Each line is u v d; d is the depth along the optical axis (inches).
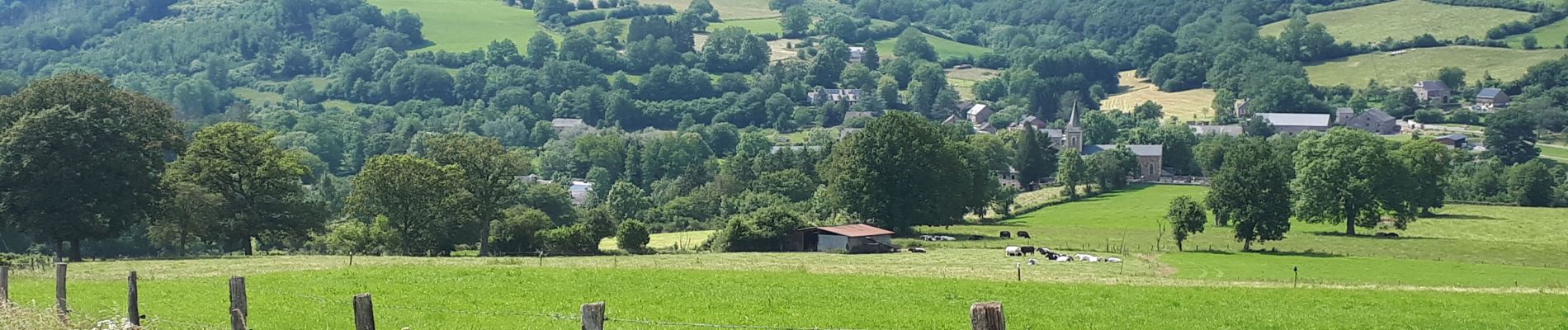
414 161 4119.1
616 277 2434.8
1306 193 5275.6
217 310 1771.7
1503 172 7632.9
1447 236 5172.2
